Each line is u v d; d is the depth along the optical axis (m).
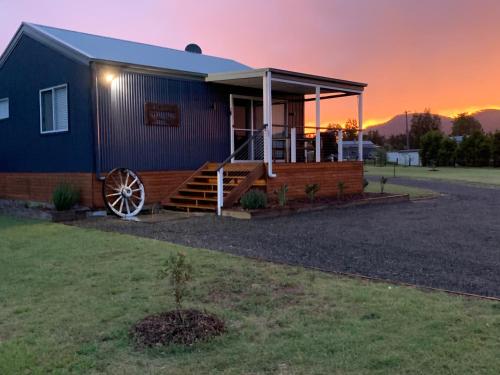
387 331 3.74
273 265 5.92
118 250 6.91
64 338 3.75
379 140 90.25
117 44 14.31
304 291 4.83
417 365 3.17
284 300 4.56
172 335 3.64
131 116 11.51
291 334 3.73
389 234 8.40
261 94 14.56
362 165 15.06
